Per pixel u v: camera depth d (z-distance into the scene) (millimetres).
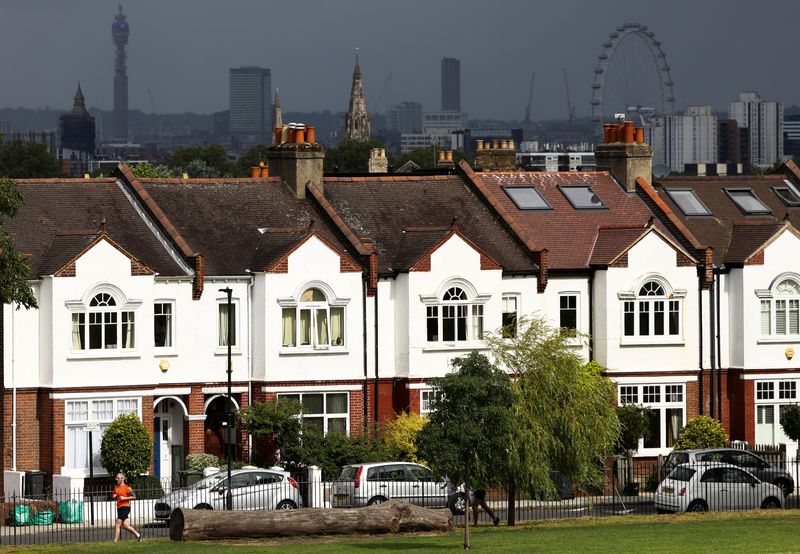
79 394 160625
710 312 186750
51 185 172625
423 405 174375
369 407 173750
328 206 180250
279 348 169750
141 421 163500
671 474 153125
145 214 173375
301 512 127438
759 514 141625
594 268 183500
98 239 161625
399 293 175250
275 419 163875
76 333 161375
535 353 143750
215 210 177750
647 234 183625
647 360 183000
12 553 121375
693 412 184750
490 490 166375
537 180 196125
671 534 125875
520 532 130500
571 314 183750
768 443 187875
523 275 180875
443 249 175500
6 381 159125
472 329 176750
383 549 119188
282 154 184000
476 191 190125
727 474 152000
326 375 171625
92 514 145500
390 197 187000
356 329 173125
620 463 173375
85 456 161000
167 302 167000
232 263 171500
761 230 189875
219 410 173250
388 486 151000
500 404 128625
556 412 141500
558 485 167750
